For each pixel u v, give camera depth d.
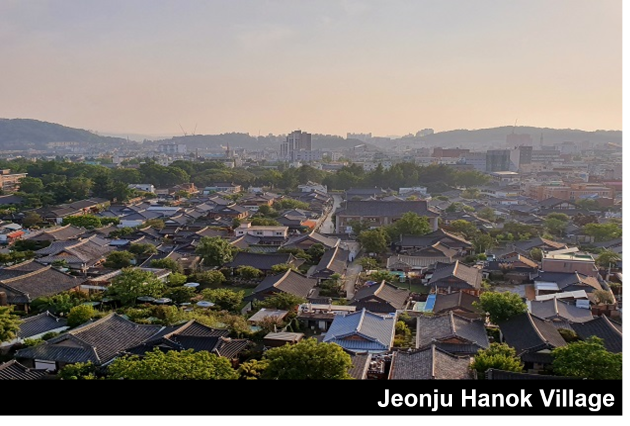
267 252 51.78
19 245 52.06
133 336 27.31
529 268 44.25
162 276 39.84
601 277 42.12
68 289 36.84
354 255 52.62
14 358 25.62
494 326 30.83
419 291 40.72
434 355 23.16
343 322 29.91
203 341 25.44
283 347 20.92
